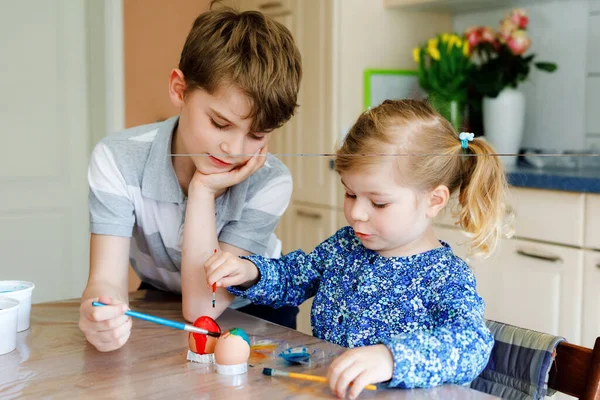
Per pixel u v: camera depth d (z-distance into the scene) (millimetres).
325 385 850
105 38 2877
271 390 832
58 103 2869
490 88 2445
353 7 2623
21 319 1076
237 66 1071
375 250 1122
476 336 892
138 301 1304
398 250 1105
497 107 2430
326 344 1021
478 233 1154
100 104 2924
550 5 2559
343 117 2631
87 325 974
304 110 2748
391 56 2723
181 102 1187
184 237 1190
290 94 1144
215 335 946
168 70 3043
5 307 1014
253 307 1426
